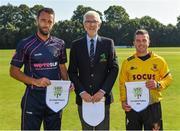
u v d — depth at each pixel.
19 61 6.31
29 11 107.19
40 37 6.34
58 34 96.56
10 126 9.37
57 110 6.35
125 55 45.28
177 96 13.72
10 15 107.31
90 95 6.47
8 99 13.48
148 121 6.51
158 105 6.55
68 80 6.53
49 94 6.35
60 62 6.55
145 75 6.45
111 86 6.45
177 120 9.85
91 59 6.52
